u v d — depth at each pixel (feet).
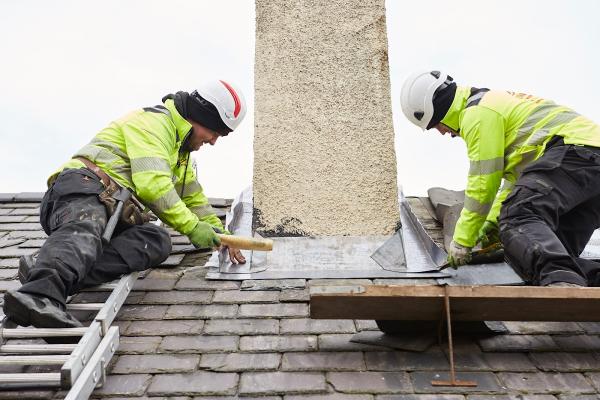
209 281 12.19
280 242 13.24
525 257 10.27
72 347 8.97
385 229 13.50
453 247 11.87
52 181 11.82
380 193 13.75
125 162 11.75
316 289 8.91
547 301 8.77
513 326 10.25
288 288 11.75
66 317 9.39
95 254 10.41
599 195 11.11
